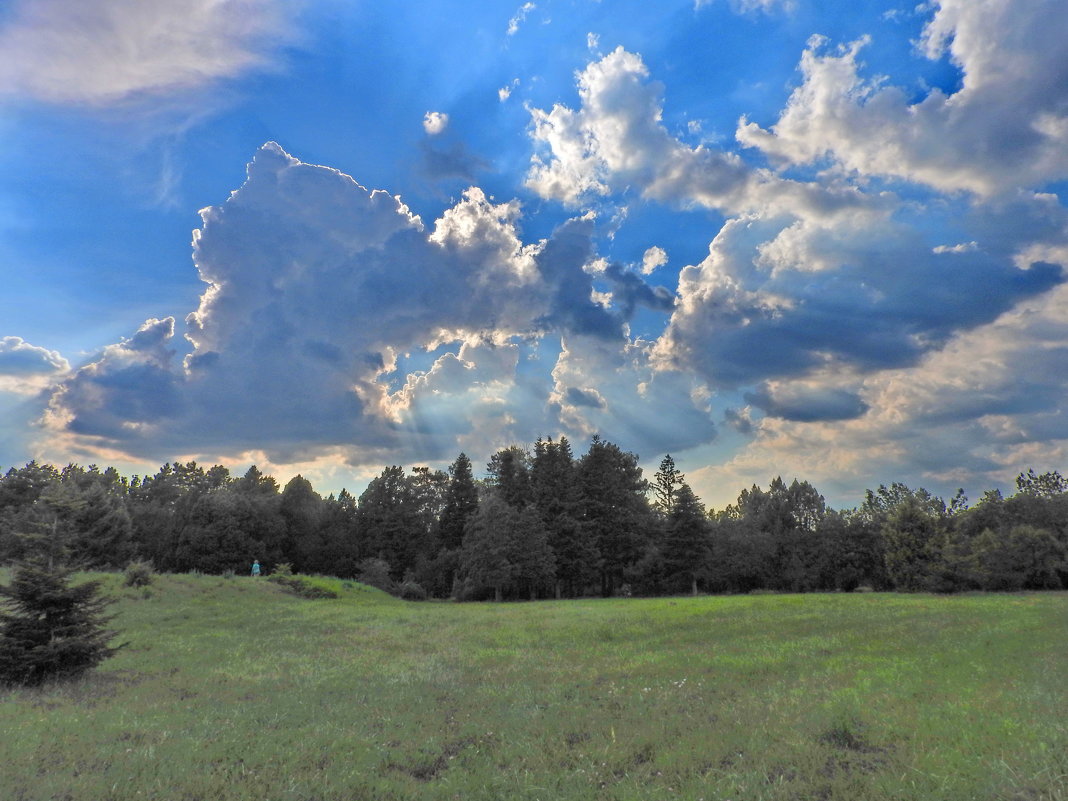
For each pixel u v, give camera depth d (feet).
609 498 257.34
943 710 32.55
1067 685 36.81
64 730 33.71
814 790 22.90
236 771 27.02
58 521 51.49
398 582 257.96
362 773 26.78
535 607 138.72
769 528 266.36
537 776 26.00
